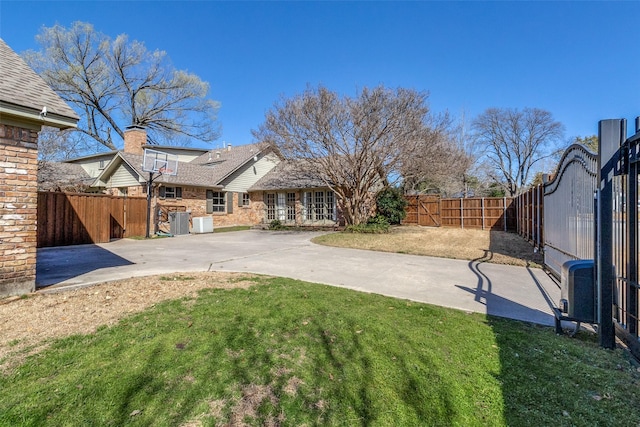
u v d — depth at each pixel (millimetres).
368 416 2133
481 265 7605
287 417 2121
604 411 2186
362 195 14836
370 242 11555
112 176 18344
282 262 7883
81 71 24781
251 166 21641
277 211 20281
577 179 5254
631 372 2703
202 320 3752
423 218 18562
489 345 3195
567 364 2828
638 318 3002
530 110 31891
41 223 10547
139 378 2533
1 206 4477
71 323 3648
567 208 5781
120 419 2072
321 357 2918
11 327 3514
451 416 2131
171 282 5586
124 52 26109
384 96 11844
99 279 5688
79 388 2393
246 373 2633
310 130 12602
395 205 17812
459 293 5188
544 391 2416
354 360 2865
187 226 15586
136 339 3225
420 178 18719
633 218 3057
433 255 9023
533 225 10281
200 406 2213
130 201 14031
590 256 4684
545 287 5590
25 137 4711
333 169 13695
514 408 2215
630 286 3062
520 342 3277
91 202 11758
